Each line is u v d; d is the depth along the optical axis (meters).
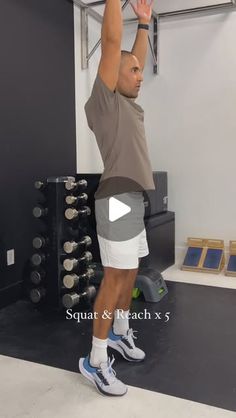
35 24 2.70
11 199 2.55
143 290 2.64
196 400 1.55
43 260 2.41
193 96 3.48
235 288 2.90
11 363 1.84
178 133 3.57
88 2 3.10
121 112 1.56
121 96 1.58
